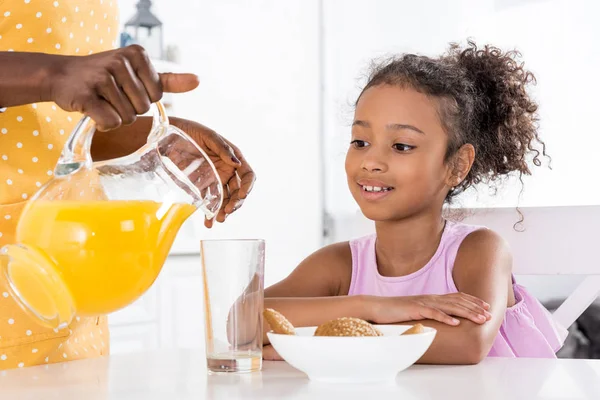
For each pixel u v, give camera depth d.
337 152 3.87
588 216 1.38
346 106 3.61
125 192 0.74
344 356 0.74
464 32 3.42
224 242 0.83
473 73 1.55
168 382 0.79
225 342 0.84
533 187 3.16
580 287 1.42
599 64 3.11
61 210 0.71
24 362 1.02
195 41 3.37
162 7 3.24
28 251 0.71
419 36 3.55
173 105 3.23
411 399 0.67
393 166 1.32
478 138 1.53
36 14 1.05
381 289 1.40
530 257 1.41
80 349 1.10
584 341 2.21
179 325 3.03
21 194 1.06
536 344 1.39
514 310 1.40
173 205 0.76
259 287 0.85
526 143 1.67
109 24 1.19
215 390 0.74
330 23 3.87
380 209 1.34
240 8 3.56
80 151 0.73
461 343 0.92
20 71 0.69
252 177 1.03
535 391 0.71
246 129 3.56
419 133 1.33
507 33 3.30
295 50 3.79
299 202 3.78
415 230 1.37
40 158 1.08
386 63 1.58
